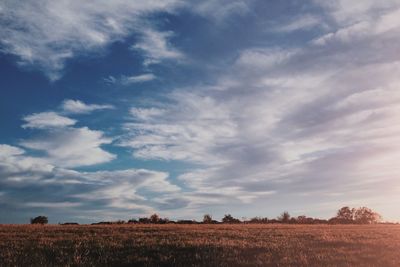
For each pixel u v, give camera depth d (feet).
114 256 73.77
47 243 84.64
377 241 96.63
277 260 70.13
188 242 88.53
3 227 127.75
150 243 87.10
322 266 66.08
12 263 64.59
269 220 255.09
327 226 169.89
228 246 83.76
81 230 120.37
